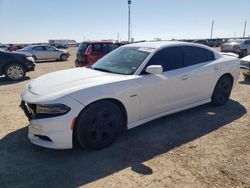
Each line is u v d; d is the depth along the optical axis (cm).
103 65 492
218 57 585
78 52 1186
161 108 467
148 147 405
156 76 448
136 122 439
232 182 312
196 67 520
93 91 376
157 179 321
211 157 371
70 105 357
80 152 390
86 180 321
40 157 377
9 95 761
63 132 357
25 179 323
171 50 493
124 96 407
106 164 357
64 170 343
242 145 407
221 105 603
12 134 458
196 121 508
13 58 1042
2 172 338
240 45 2092
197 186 305
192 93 518
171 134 451
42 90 384
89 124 377
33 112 370
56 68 1587
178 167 346
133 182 315
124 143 419
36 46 2173
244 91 755
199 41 3956
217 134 449
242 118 524
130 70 444
